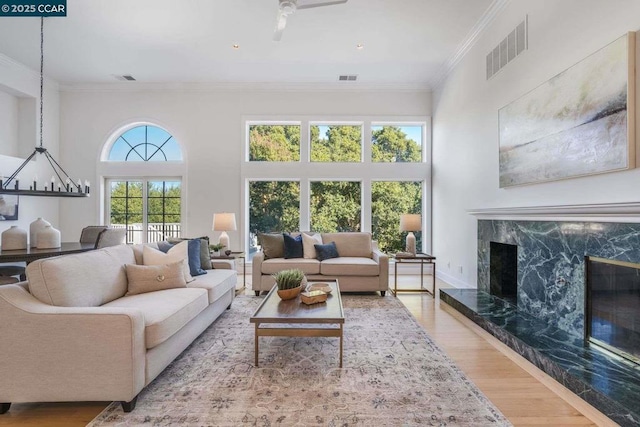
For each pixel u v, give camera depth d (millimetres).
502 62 3461
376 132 5961
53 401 1777
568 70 2482
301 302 2666
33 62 4887
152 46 4406
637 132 1988
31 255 3055
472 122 4184
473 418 1754
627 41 1997
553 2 2695
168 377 2176
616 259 2053
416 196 5977
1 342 1768
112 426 1683
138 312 1866
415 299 4145
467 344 2740
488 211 3441
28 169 5188
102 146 5793
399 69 5156
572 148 2443
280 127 5945
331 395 1965
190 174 5773
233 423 1708
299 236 4766
